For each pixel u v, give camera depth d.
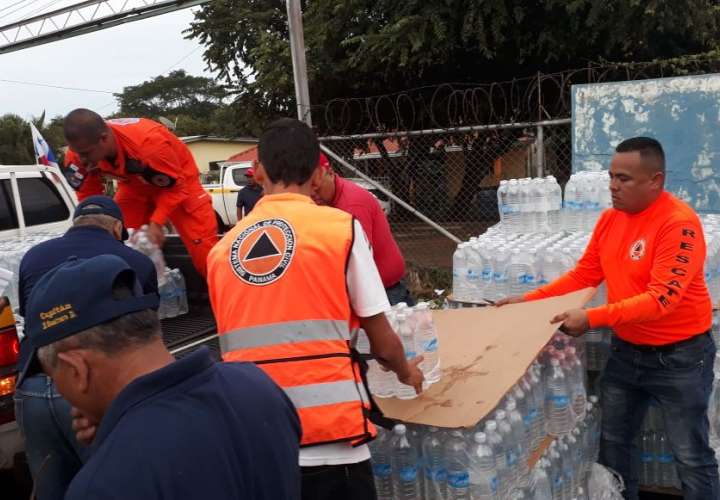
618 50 10.98
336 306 1.90
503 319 3.00
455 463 2.35
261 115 14.16
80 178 4.46
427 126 11.86
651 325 2.94
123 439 1.12
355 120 12.05
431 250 9.73
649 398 3.22
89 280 1.22
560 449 3.06
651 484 3.57
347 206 3.43
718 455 3.51
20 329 3.39
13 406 3.07
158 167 4.09
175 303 4.69
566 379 3.11
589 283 3.26
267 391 1.35
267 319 1.91
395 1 11.09
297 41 8.73
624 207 2.86
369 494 1.96
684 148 6.36
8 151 30.17
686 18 9.61
